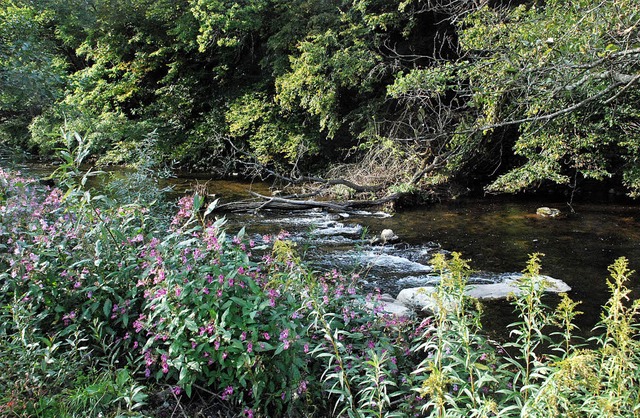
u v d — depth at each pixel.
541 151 10.18
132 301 3.03
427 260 7.52
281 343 2.71
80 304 3.19
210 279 2.84
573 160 10.41
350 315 3.12
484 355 2.55
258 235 8.86
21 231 3.43
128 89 18.23
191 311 2.79
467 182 13.37
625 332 1.99
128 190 5.64
